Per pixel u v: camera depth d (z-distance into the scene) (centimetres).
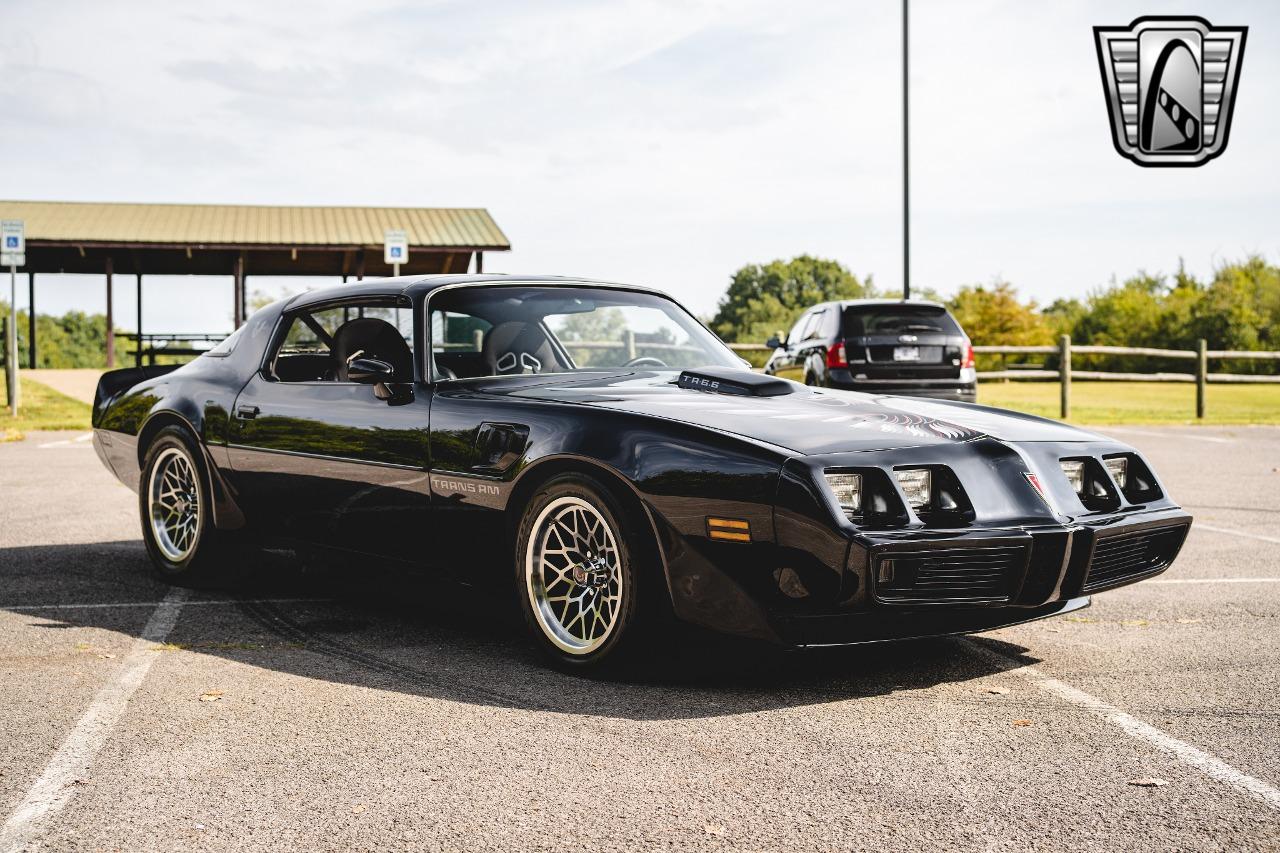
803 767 280
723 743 298
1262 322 3444
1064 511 350
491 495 380
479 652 392
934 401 427
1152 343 3550
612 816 250
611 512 346
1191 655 390
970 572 329
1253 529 667
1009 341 4025
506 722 315
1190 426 1446
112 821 247
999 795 263
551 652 368
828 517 314
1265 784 270
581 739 300
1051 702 335
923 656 389
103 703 331
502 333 438
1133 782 271
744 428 345
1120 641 409
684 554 334
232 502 482
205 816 250
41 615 445
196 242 2205
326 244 2252
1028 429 382
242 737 302
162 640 406
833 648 399
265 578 526
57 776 274
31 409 1552
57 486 840
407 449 408
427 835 240
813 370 1233
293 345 487
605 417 360
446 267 2600
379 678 359
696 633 342
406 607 463
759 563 323
